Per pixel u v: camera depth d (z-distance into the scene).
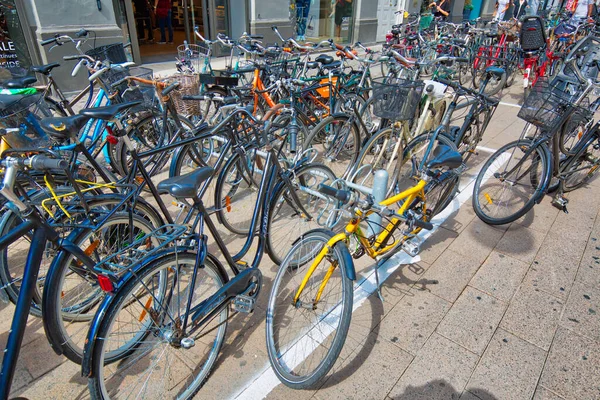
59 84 6.19
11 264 2.61
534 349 2.21
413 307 2.49
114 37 6.59
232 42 5.77
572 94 3.22
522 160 3.29
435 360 2.13
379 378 2.03
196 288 2.26
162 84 3.10
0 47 5.66
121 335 2.09
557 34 7.77
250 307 1.98
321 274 2.37
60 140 2.81
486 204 3.64
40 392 1.93
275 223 3.01
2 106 2.46
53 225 1.81
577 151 3.56
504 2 10.12
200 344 2.21
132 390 1.95
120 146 3.38
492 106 3.86
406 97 3.29
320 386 1.99
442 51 7.37
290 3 9.72
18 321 1.42
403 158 3.64
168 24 10.00
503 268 2.87
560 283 2.73
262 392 1.96
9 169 1.48
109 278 1.57
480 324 2.37
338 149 4.06
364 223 3.29
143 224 2.18
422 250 3.05
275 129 3.01
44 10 5.75
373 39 12.45
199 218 1.88
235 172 3.20
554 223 3.44
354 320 2.38
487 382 2.02
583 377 2.05
